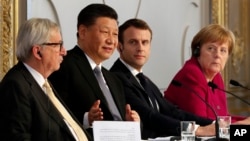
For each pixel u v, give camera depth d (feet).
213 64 26.89
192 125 19.43
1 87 17.16
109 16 22.30
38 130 17.11
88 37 22.07
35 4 29.17
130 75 24.18
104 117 21.47
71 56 21.75
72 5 31.19
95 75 22.17
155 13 36.17
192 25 38.99
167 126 22.63
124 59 24.76
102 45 22.06
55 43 18.07
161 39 36.52
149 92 24.56
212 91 26.86
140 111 23.08
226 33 27.09
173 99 26.48
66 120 18.38
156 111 23.18
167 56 36.91
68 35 31.01
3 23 27.25
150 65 35.60
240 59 42.52
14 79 17.13
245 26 43.04
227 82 40.93
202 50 27.14
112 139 16.30
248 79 43.55
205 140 20.11
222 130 19.80
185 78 26.32
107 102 21.97
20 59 18.07
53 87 20.47
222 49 27.07
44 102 17.46
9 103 16.80
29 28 17.92
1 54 27.17
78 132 18.48
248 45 43.52
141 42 24.56
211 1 39.93
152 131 23.17
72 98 21.18
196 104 25.85
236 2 42.14
